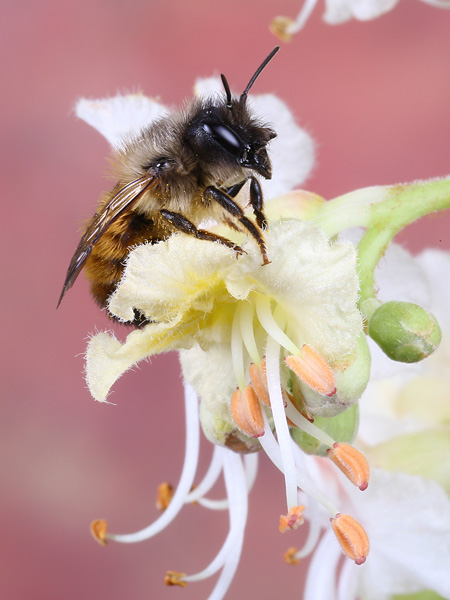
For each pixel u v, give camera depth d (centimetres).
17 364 23
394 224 10
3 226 24
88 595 20
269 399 10
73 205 25
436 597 11
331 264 10
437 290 12
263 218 10
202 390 10
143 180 10
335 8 13
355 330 10
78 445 22
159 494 11
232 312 10
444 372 12
